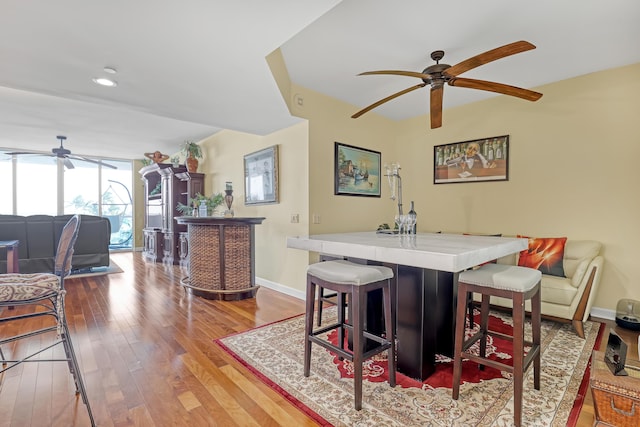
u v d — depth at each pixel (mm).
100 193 7871
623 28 2395
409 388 1902
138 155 7730
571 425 1569
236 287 3789
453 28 2406
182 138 6008
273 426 1576
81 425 1568
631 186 2973
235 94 2840
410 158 4688
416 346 1990
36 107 4082
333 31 2447
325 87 3586
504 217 3781
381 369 2133
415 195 4637
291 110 3400
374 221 4473
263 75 2443
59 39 1901
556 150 3400
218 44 1992
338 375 2053
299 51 2764
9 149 6762
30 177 7082
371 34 2488
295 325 2936
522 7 2152
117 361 2225
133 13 1658
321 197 3787
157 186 7035
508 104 3740
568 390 1863
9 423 1577
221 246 3736
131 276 5102
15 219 4504
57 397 1798
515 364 1567
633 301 2852
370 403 1755
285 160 3996
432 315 2033
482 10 2186
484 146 3936
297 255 3855
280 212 4098
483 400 1777
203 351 2387
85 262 5145
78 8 1602
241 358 2271
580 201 3256
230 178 5285
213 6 1615
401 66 3057
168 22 1744
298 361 2236
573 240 3244
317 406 1729
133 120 4723
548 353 2344
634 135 2953
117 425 1574
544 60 2916
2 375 2027
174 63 2234
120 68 2309
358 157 4234
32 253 4570
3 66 2254
